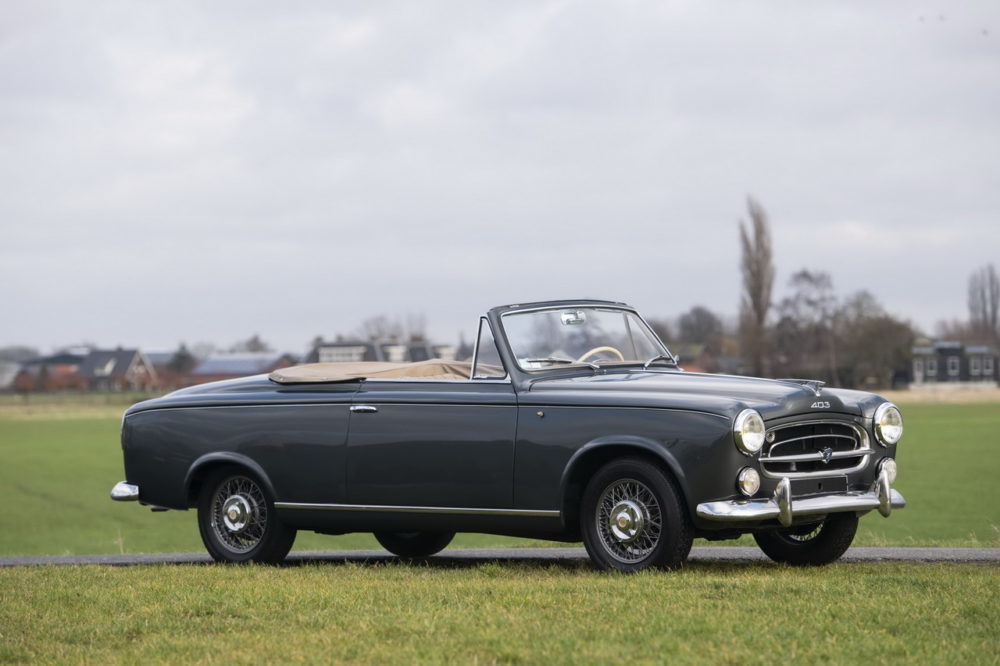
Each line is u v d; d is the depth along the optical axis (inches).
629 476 529.0
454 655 370.9
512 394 560.4
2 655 390.9
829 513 539.2
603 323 618.2
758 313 6053.2
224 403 643.5
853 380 7647.6
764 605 432.5
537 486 547.8
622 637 386.6
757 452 512.1
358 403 599.8
